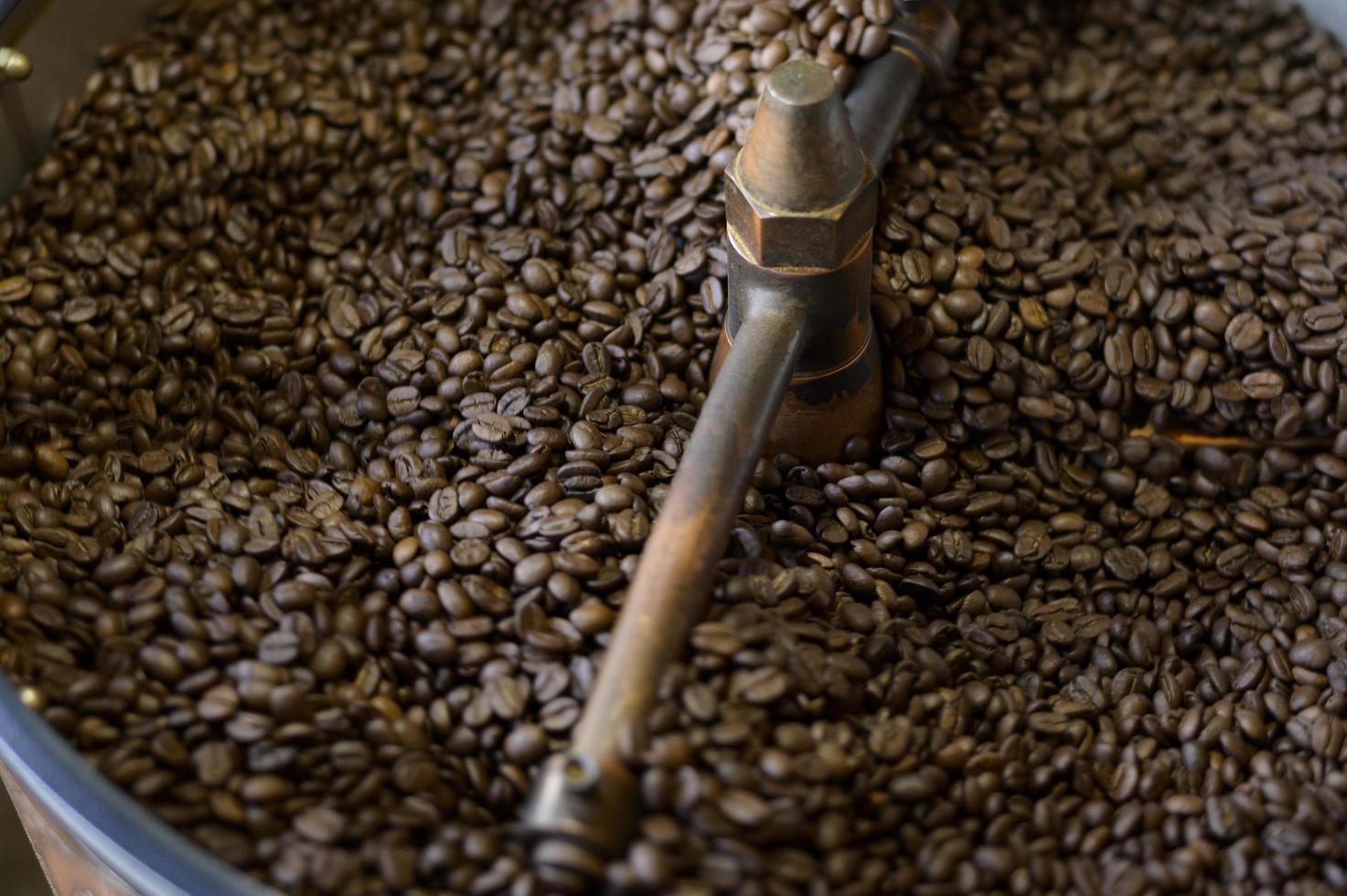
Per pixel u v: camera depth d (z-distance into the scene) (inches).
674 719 19.9
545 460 23.6
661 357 25.2
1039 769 21.8
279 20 29.4
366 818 20.2
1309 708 22.9
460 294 25.8
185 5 29.1
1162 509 25.4
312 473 24.6
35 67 26.9
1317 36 29.3
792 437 24.4
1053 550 24.7
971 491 24.7
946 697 22.1
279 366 25.7
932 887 20.2
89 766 20.4
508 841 20.1
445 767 21.0
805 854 19.9
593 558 22.3
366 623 22.0
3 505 23.4
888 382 25.1
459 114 28.6
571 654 21.5
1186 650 24.1
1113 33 30.4
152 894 20.1
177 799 20.3
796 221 22.1
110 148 27.1
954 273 25.2
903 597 23.6
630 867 19.1
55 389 24.9
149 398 25.2
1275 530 25.2
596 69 27.9
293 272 27.0
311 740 20.6
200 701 20.9
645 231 26.4
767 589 22.0
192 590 22.0
